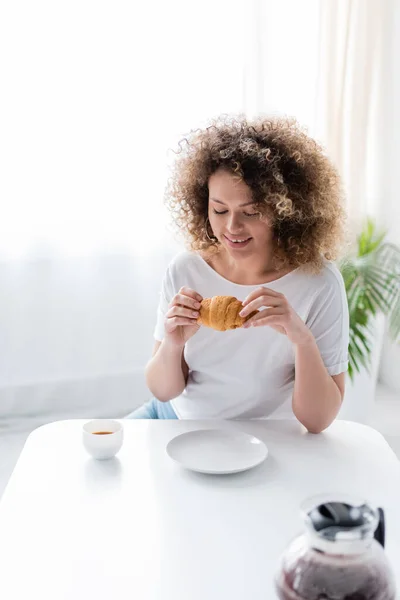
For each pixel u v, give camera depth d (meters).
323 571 0.77
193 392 1.63
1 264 2.99
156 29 2.94
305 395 1.43
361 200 3.15
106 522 1.10
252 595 0.93
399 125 3.30
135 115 2.98
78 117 2.93
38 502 1.16
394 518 1.12
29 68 2.85
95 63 2.91
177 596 0.93
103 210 3.04
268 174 1.40
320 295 1.54
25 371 3.11
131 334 3.19
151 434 1.41
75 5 2.85
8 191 2.93
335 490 1.21
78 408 3.18
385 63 3.26
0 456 2.77
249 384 1.57
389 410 3.26
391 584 0.78
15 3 2.80
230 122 1.53
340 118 3.05
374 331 2.84
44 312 3.08
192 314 1.42
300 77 3.07
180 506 1.15
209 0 2.95
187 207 1.62
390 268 2.98
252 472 1.26
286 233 1.52
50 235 3.01
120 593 0.94
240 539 1.06
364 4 2.99
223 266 1.61
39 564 1.00
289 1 2.99
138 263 3.13
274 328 1.42
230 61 3.01
